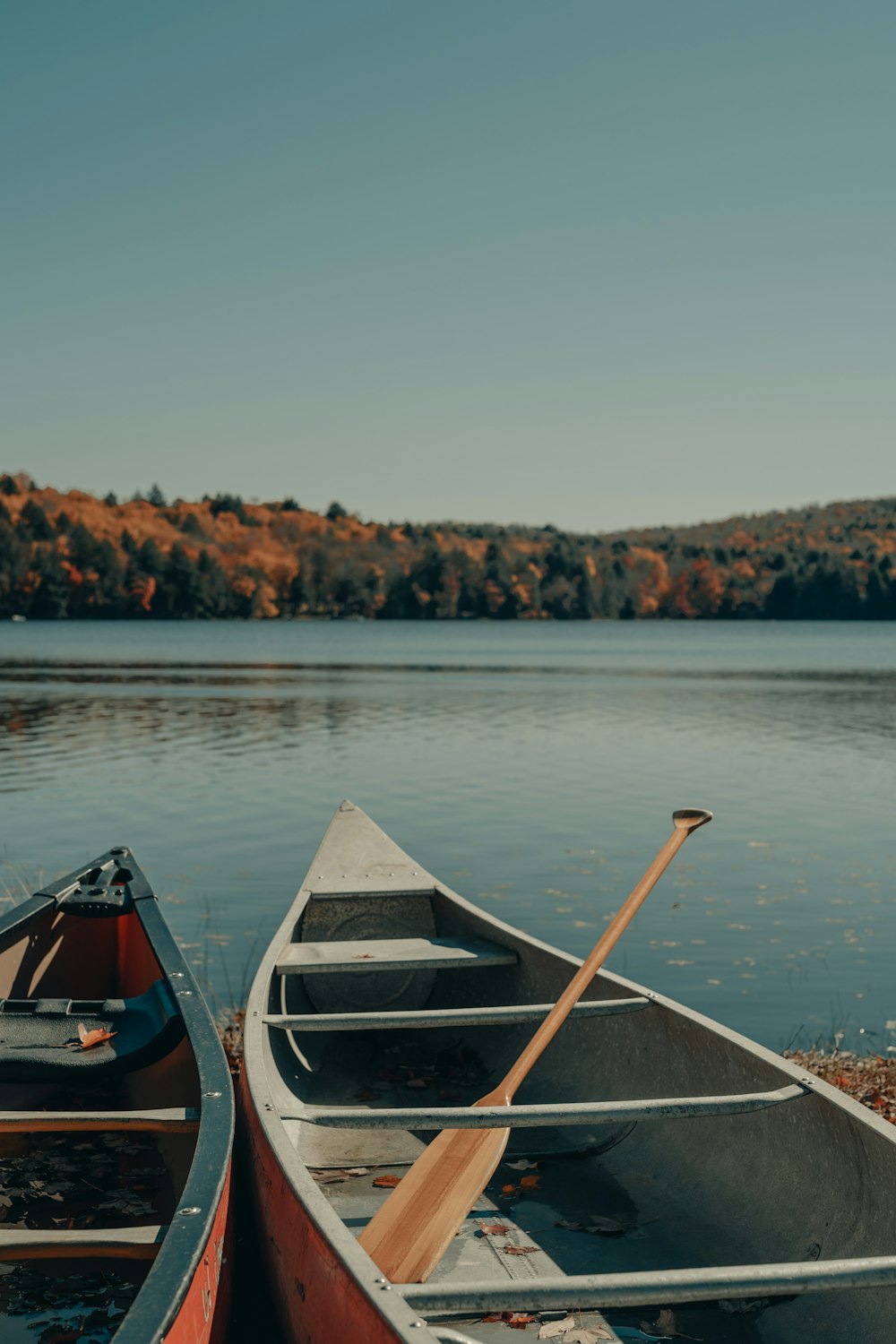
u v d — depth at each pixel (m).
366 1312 2.53
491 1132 3.43
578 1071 4.71
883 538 187.25
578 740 21.81
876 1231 3.12
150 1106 4.56
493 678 41.47
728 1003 7.04
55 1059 4.21
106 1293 3.42
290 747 20.31
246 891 9.58
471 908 5.71
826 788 15.88
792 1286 2.70
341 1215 3.77
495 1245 3.66
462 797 14.92
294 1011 5.52
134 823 12.86
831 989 7.28
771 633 115.12
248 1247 3.58
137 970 5.53
